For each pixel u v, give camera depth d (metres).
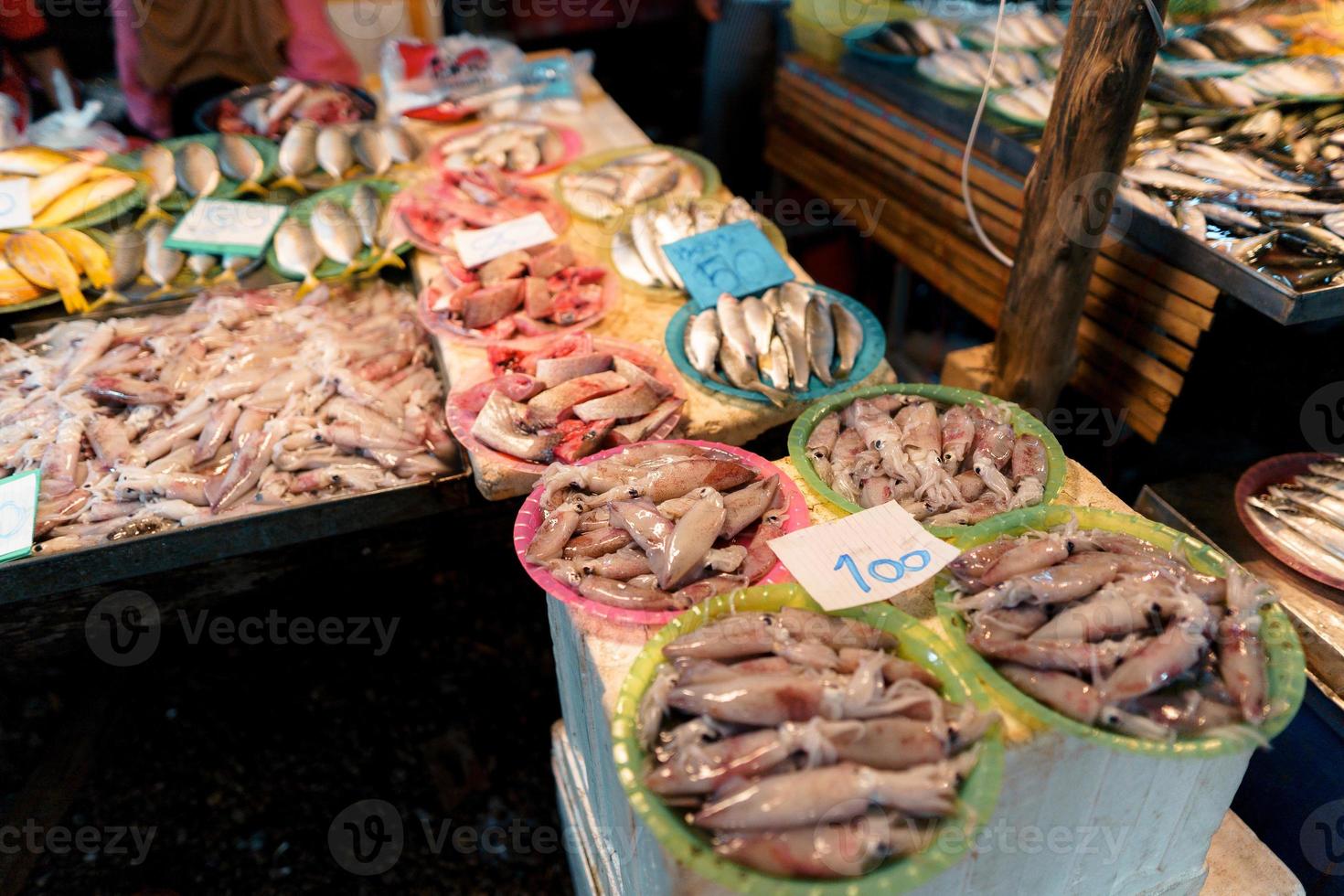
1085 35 1.94
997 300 2.99
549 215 2.86
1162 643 1.27
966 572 1.44
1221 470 2.21
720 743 1.20
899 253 3.48
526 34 4.66
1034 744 1.29
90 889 2.29
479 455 1.95
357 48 4.15
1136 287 2.50
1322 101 2.62
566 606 1.60
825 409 1.92
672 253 2.50
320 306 2.67
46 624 2.14
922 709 1.22
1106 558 1.42
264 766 2.56
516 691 2.77
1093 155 2.05
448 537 2.54
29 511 2.01
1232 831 1.80
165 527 2.02
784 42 4.09
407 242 2.80
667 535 1.53
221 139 3.20
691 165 3.16
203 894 2.29
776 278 2.47
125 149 3.20
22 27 3.24
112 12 3.36
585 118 3.61
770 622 1.37
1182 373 2.44
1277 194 2.26
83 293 2.71
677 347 2.26
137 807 2.46
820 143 3.85
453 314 2.44
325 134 3.23
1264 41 2.92
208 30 3.54
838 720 1.20
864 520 1.58
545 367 2.07
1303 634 1.82
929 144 3.14
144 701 2.70
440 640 2.89
